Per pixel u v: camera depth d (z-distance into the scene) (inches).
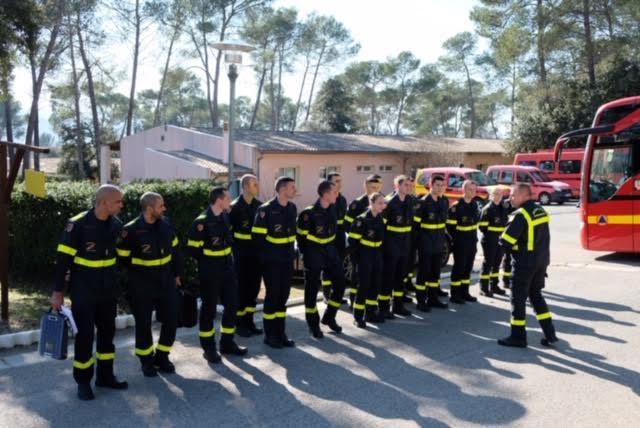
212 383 224.1
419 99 2694.4
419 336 288.8
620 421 194.5
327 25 2042.3
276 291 265.6
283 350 264.5
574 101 1373.0
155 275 224.2
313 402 207.6
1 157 285.4
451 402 208.7
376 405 205.5
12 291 353.7
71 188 382.0
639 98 482.3
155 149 1174.3
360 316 303.7
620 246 498.3
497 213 373.4
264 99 2655.0
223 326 255.6
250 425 189.5
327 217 281.1
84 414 196.4
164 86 1988.2
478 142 1611.7
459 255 357.4
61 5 1186.0
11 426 187.3
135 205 353.1
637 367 245.6
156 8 1523.1
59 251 202.8
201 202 370.9
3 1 690.2
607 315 329.7
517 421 193.9
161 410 200.1
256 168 1008.9
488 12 1369.3
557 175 1235.2
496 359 255.1
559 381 229.5
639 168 486.9
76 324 205.5
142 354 228.7
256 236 264.7
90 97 1473.9
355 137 1354.6
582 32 1283.2
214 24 1651.1
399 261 323.6
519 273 269.4
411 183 329.7
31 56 781.3
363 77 2571.4
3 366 238.1
